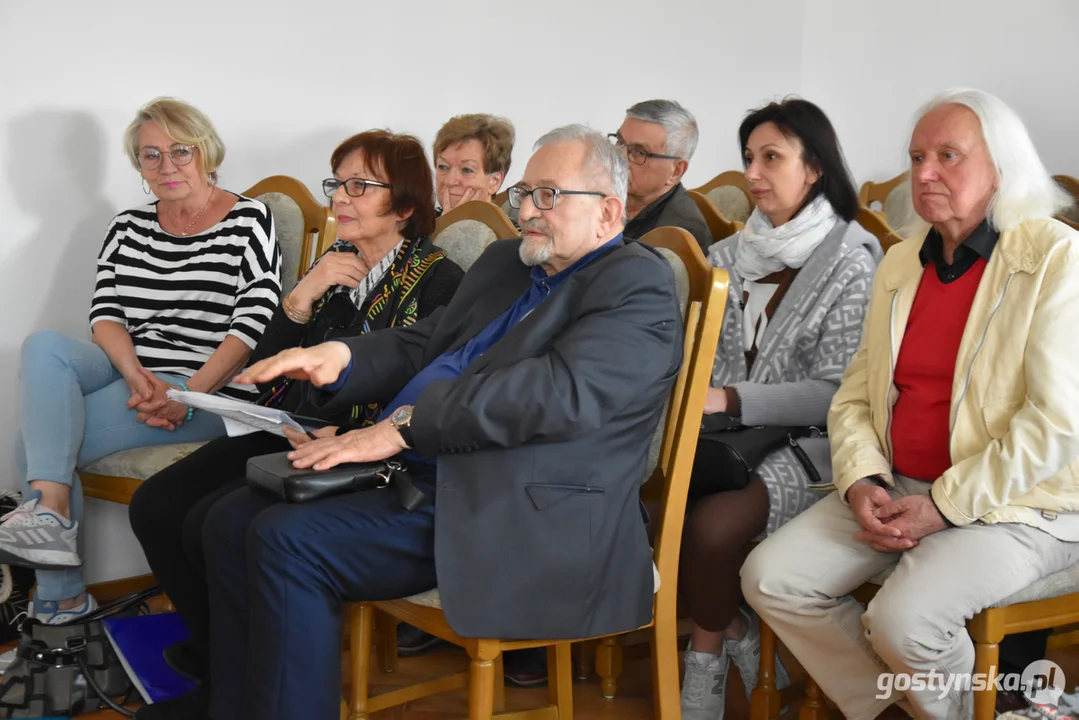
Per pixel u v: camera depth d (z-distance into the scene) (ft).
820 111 6.93
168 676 6.62
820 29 15.12
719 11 13.91
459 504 5.05
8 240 8.77
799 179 6.86
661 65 13.35
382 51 10.76
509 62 11.81
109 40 9.07
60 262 9.04
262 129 10.05
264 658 4.92
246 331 8.02
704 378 5.45
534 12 11.94
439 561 4.94
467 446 5.06
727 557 5.93
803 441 6.45
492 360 5.47
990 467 5.08
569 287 5.45
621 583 5.20
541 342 5.40
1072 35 12.98
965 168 5.35
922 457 5.65
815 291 6.73
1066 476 5.17
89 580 8.88
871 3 14.73
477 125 9.75
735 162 14.51
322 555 4.92
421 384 5.86
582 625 5.06
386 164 6.86
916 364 5.70
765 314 6.98
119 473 7.61
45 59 8.78
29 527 7.07
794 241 6.80
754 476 6.17
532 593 4.96
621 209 5.70
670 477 5.51
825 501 5.97
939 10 14.12
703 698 6.18
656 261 5.36
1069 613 5.37
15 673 6.58
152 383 7.81
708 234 8.68
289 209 8.71
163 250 8.37
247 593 5.24
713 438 6.19
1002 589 5.00
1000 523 5.16
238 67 9.82
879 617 5.10
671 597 5.59
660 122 8.87
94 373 7.73
